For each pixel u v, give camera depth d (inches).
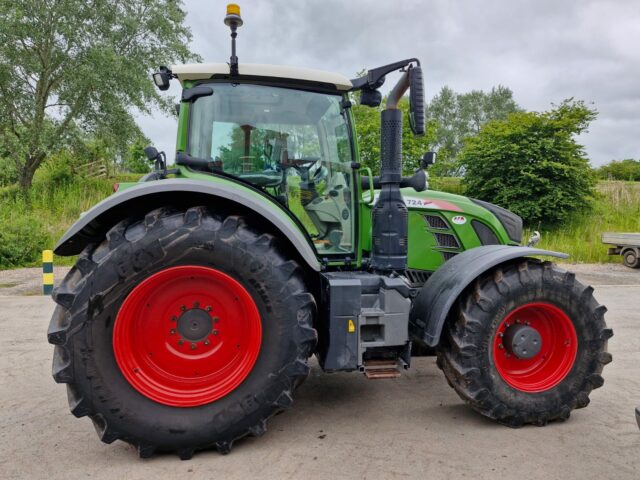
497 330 112.6
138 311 99.9
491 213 155.1
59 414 121.3
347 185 129.0
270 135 123.7
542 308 116.6
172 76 121.8
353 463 97.3
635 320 225.3
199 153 120.4
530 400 113.4
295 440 107.5
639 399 131.7
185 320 102.3
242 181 120.3
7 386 139.6
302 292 102.6
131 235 97.3
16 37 505.7
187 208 105.4
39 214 497.0
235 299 103.3
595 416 120.8
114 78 535.2
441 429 113.1
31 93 539.2
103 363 95.5
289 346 101.3
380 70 117.5
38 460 99.3
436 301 114.2
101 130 557.3
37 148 532.1
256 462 98.2
